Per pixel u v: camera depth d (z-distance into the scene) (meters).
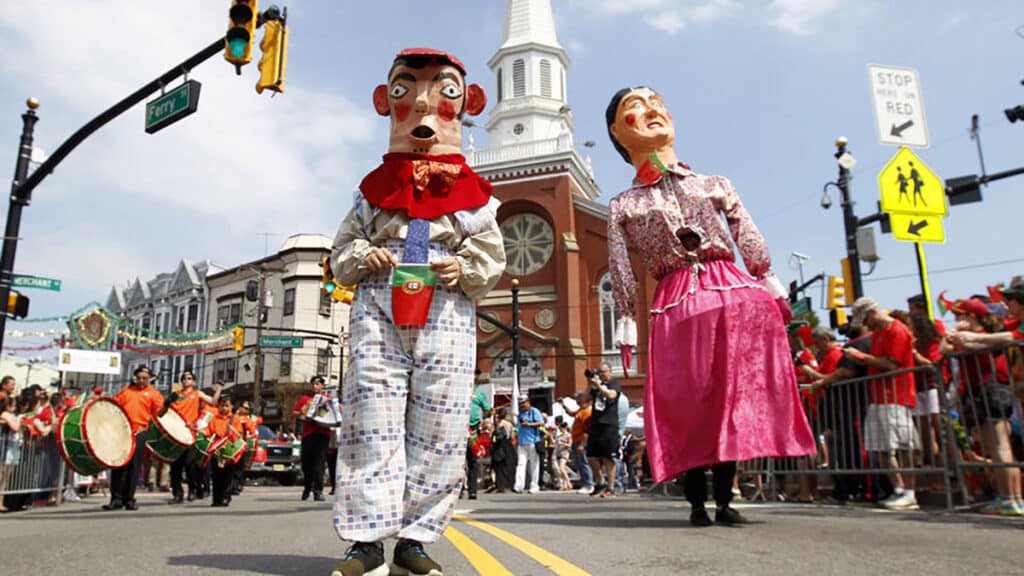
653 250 5.09
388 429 2.65
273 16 9.49
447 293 2.84
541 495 12.34
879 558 2.88
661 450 4.67
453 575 2.63
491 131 42.66
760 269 4.95
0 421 8.61
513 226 36.78
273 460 21.38
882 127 11.57
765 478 8.68
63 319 30.67
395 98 3.06
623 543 3.54
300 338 25.80
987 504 5.30
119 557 3.34
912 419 6.10
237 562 3.11
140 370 9.69
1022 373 5.04
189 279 46.78
